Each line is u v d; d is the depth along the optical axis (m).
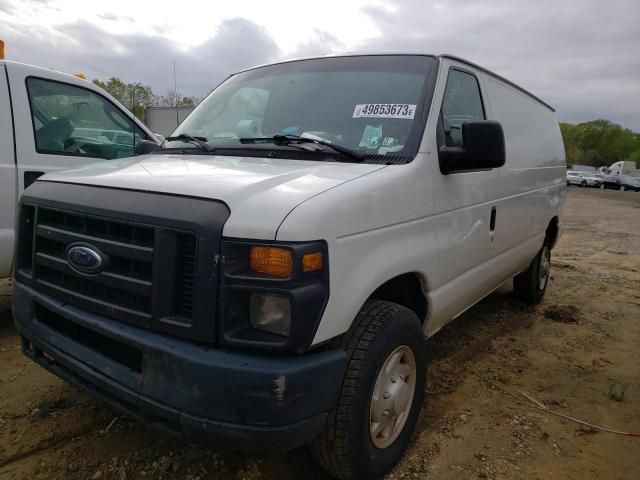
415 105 2.99
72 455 2.79
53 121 4.57
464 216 3.32
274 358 2.03
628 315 5.78
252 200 2.09
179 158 2.98
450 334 4.89
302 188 2.21
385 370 2.55
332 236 2.13
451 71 3.35
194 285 2.05
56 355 2.54
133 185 2.32
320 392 2.13
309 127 3.06
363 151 2.83
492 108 3.98
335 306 2.15
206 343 2.06
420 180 2.78
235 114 3.42
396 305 2.62
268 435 2.01
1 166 4.17
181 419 2.06
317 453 2.40
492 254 3.93
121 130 5.15
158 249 2.11
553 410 3.54
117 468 2.69
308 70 3.47
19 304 2.76
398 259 2.57
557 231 6.01
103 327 2.28
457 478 2.76
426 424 3.27
